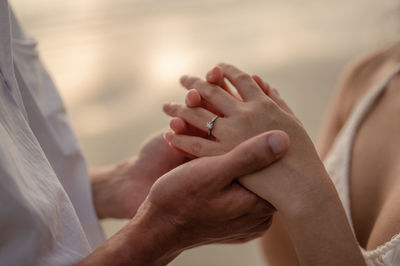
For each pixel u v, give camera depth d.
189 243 0.76
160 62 2.99
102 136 2.17
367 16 3.54
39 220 0.67
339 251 0.72
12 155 0.68
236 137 0.77
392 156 0.87
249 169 0.72
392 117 0.91
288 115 0.78
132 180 0.92
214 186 0.72
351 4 4.16
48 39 3.45
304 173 0.74
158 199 0.73
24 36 0.85
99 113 2.37
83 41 3.41
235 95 0.84
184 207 0.73
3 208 0.66
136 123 2.26
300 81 2.56
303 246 0.73
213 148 0.78
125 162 0.94
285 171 0.74
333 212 0.73
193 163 0.73
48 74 0.87
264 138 0.70
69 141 0.86
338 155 0.94
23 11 4.05
